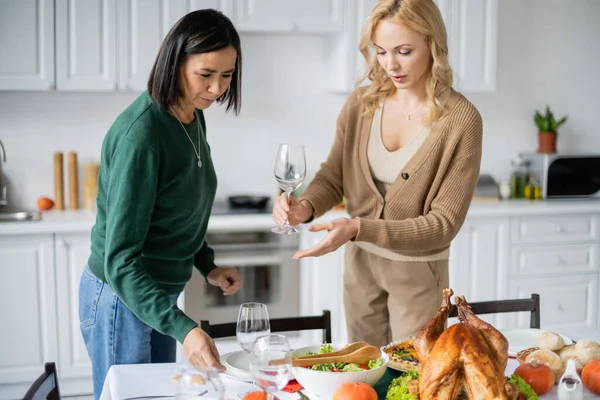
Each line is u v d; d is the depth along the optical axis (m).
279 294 4.04
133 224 1.91
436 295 2.40
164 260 2.12
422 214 2.38
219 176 4.43
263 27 4.01
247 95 4.41
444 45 2.21
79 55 3.81
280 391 1.77
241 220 3.91
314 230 2.17
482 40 4.31
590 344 1.84
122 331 2.10
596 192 4.68
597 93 4.94
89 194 4.14
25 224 3.66
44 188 4.18
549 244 4.39
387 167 2.38
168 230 2.09
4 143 4.11
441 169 2.30
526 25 4.77
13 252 3.67
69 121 4.16
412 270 2.37
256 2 3.98
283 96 4.46
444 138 2.28
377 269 2.43
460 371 1.49
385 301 2.50
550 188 4.62
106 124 4.21
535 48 4.80
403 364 1.81
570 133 4.93
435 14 2.17
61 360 3.79
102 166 2.05
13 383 3.76
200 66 1.91
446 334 1.53
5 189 4.07
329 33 4.21
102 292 2.12
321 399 1.68
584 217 4.43
